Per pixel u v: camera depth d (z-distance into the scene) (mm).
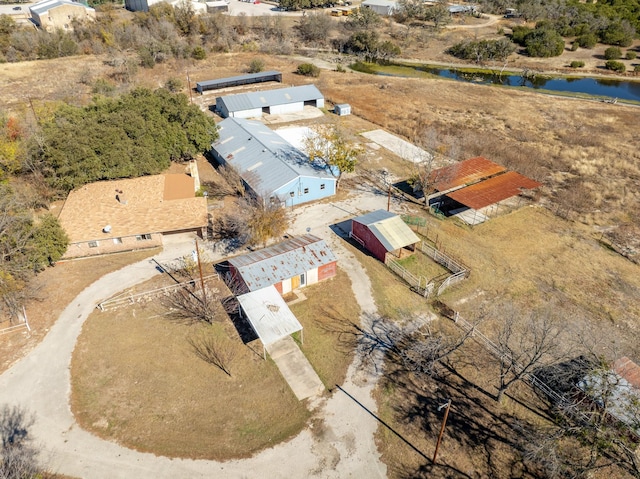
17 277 34938
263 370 30312
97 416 27281
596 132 70500
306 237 40719
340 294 37062
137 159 49625
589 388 24984
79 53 100062
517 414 27859
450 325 34344
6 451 25031
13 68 87312
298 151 55344
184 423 26953
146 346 31781
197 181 52062
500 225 46938
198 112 57031
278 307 32562
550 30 112688
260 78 89000
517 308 35906
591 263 41594
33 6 120625
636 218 48562
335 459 25391
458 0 156875
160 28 108000
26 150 46500
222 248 42062
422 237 44531
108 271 38938
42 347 31672
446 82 94438
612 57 109188
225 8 135250
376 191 52781
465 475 24734
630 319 35281
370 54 111688
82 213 42594
